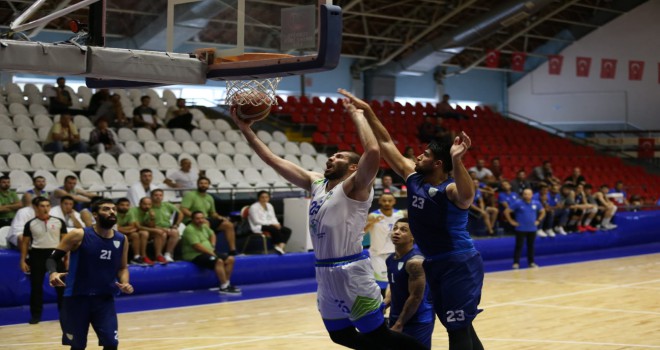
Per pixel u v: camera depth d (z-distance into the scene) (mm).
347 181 4344
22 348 7098
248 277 11711
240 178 13844
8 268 9602
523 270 13547
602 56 24062
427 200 4590
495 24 19734
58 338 7621
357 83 22750
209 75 4832
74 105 15352
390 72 22547
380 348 4500
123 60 4496
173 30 4879
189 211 11391
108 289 5301
